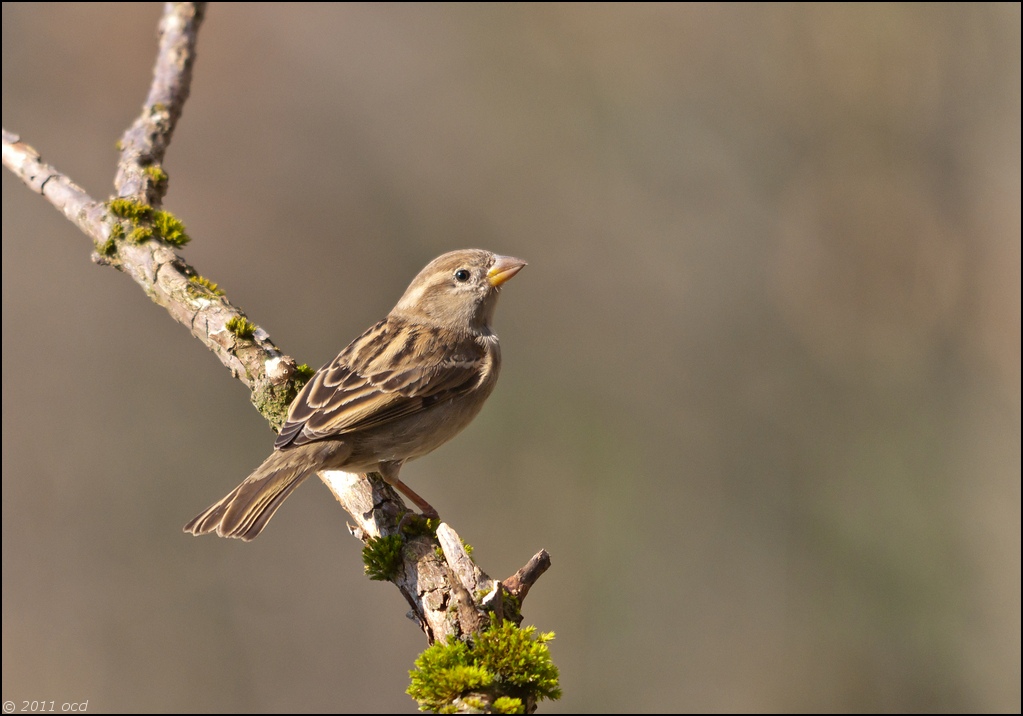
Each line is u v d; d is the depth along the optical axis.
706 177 16.97
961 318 16.47
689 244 16.78
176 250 7.67
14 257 14.36
